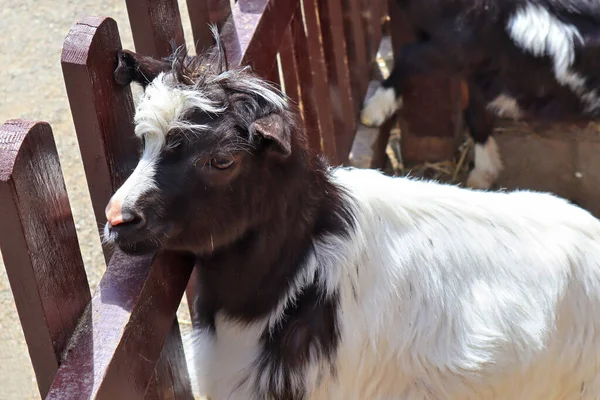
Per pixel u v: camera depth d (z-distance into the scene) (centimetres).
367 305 337
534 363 357
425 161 634
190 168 277
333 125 541
